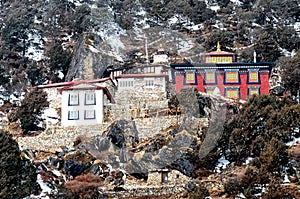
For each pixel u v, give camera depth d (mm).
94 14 87062
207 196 35875
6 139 37125
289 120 42094
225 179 37906
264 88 54938
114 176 38156
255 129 41906
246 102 46750
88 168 39094
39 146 44750
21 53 74875
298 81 56969
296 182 36625
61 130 43938
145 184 37875
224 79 54875
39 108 50844
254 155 40562
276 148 38469
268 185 35344
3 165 35375
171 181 37875
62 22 86250
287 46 77188
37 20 87812
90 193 36562
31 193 35969
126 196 36875
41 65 70125
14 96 61969
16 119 52031
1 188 34125
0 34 81125
